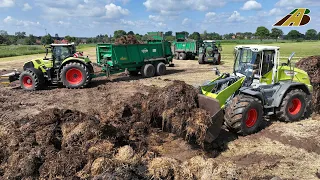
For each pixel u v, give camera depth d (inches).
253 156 234.4
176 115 245.4
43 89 504.4
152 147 248.5
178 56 1099.9
